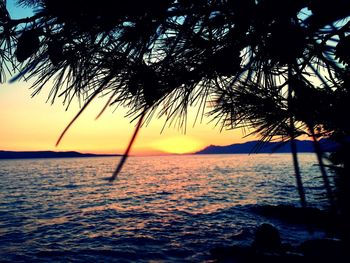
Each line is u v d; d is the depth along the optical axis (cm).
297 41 112
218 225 2394
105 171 12794
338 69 117
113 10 112
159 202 3834
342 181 106
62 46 114
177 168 14175
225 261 1561
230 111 138
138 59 118
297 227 2225
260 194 4206
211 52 124
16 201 4156
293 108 126
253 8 113
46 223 2650
